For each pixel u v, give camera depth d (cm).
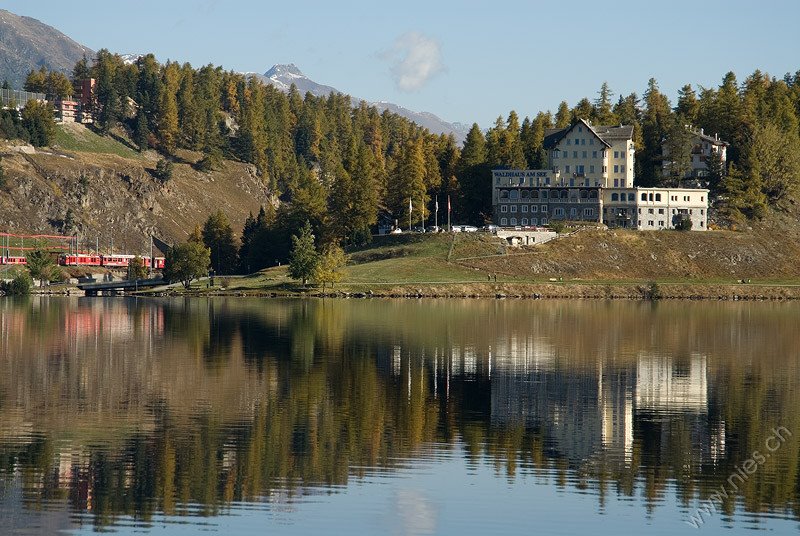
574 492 6669
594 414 8975
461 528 6006
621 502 6494
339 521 6072
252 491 6562
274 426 8269
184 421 8394
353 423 8444
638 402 9569
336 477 6888
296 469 7050
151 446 7556
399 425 8412
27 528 5869
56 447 7488
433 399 9569
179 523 5991
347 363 11806
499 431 8256
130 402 9175
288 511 6216
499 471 7100
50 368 11219
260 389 9938
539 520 6159
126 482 6688
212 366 11450
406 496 6531
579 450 7688
